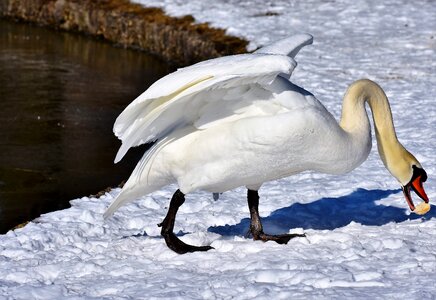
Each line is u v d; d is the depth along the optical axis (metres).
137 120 9.76
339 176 14.44
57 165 17.89
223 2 30.33
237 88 9.61
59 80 25.19
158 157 10.26
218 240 10.66
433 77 21.62
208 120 9.89
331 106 19.14
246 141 9.62
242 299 8.30
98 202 13.66
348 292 8.20
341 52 24.39
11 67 26.58
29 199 15.88
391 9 29.30
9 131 20.33
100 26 30.12
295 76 21.94
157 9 29.52
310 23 27.70
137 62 27.48
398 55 23.91
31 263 10.41
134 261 10.18
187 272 9.55
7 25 32.22
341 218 12.16
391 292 8.14
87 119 21.42
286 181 14.34
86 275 9.78
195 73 9.21
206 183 10.09
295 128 9.45
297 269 9.11
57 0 31.61
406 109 18.72
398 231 10.61
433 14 28.55
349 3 30.12
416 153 15.20
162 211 13.12
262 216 12.42
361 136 10.20
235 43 25.45
